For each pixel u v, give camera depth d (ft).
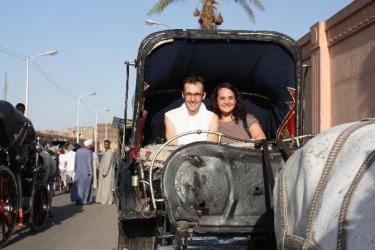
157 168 15.55
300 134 18.15
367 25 37.96
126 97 19.48
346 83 41.27
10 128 28.78
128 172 17.93
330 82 43.96
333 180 9.05
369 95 37.83
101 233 33.47
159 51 17.92
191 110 17.67
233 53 18.61
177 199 13.52
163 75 18.89
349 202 8.20
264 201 14.03
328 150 9.80
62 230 34.88
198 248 14.69
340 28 41.75
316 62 45.11
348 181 8.55
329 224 8.54
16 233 33.53
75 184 53.11
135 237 17.67
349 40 40.73
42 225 34.73
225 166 13.97
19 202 29.91
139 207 16.47
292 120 18.70
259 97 20.95
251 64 19.16
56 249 28.32
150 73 18.39
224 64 19.17
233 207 13.83
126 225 17.63
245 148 14.37
